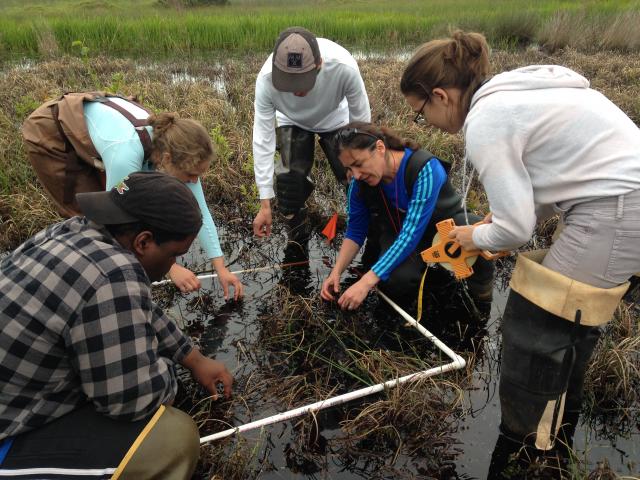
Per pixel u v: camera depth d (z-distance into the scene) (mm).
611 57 9539
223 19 12227
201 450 2119
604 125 1597
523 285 1849
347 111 3475
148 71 8484
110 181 2381
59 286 1522
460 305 3096
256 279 3377
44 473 1592
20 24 11156
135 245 1645
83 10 17500
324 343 2820
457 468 2104
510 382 2021
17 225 3781
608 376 2420
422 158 2674
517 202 1653
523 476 2062
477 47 1731
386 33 12305
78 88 6961
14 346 1535
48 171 2750
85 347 1541
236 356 2727
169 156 2213
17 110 5250
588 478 2008
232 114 5910
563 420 2293
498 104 1600
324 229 3602
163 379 1737
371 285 2768
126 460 1650
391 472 2090
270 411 2379
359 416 2252
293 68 2750
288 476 2070
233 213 4129
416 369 2566
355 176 2625
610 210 1606
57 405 1670
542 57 9773
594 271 1692
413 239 2699
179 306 3082
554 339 1852
